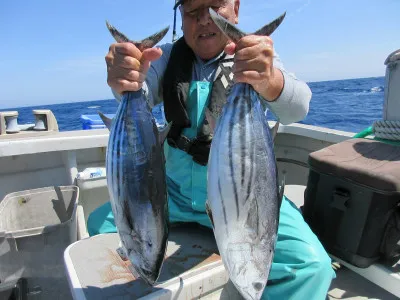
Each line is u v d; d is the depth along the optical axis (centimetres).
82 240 91
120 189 64
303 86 80
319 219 95
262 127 65
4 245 98
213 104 88
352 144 99
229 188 62
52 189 129
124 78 61
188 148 90
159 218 65
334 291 91
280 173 170
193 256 83
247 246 62
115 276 75
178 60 93
